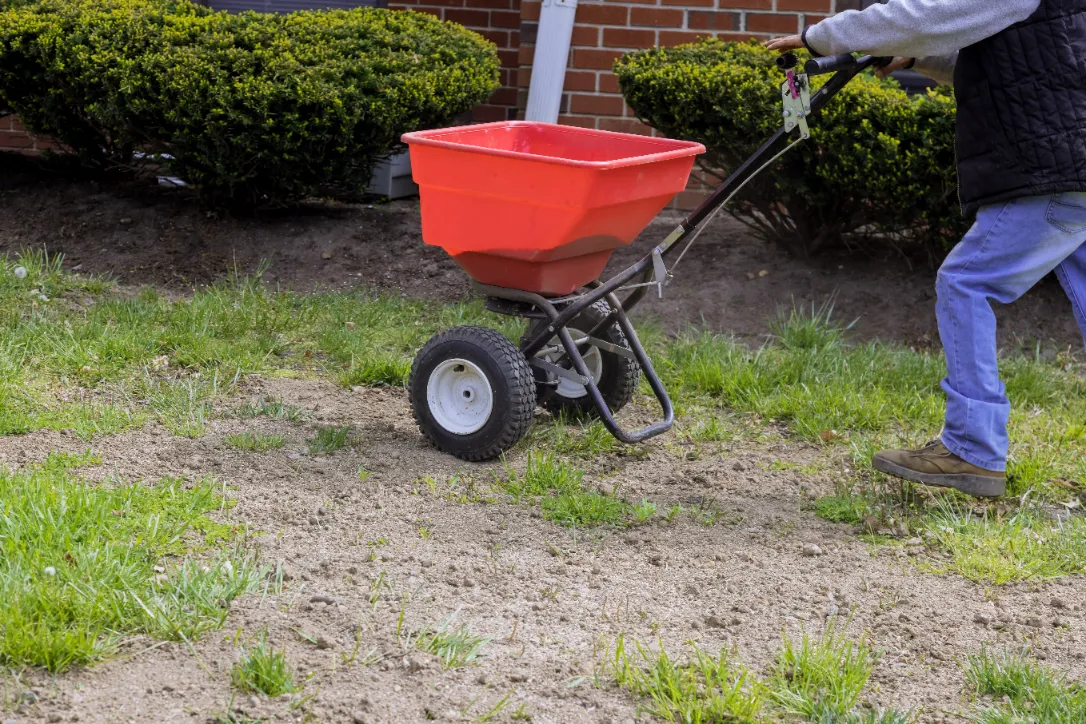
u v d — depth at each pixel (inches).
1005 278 158.6
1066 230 154.9
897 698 122.1
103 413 187.6
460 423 182.4
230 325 233.5
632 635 132.3
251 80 255.1
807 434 199.6
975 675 125.3
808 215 266.5
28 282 251.6
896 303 257.1
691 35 307.1
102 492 152.4
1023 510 169.5
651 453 190.2
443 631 128.2
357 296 263.1
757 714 117.0
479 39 307.7
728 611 139.3
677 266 276.8
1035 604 143.1
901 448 189.3
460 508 163.9
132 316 233.5
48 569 127.8
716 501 172.4
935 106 235.6
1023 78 149.0
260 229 290.5
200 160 267.9
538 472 173.0
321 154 268.4
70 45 265.7
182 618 125.3
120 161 302.8
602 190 159.0
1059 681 123.6
